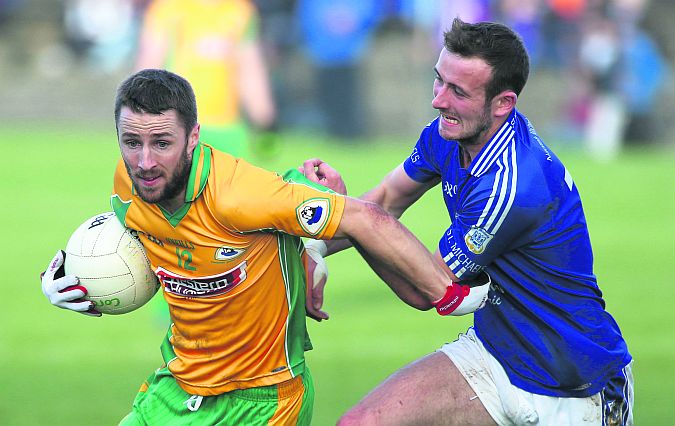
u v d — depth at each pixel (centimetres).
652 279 3769
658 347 2936
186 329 1627
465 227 1622
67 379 2627
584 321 1661
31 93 7806
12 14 8544
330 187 1719
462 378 1686
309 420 1720
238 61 3016
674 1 8088
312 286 1706
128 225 1609
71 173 5850
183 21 2970
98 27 8106
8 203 5038
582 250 1656
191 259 1561
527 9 7056
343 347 2906
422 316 3266
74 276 1652
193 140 1499
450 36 1591
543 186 1608
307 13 6762
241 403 1639
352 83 6788
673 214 5012
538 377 1661
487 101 1589
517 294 1652
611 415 1708
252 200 1516
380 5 7700
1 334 3059
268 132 3083
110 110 7781
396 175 1842
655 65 6956
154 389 1695
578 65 7119
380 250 1555
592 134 6950
